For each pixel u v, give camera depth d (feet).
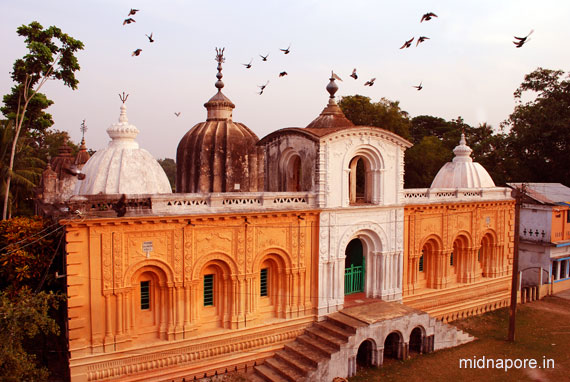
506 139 138.72
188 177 78.33
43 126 100.12
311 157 59.67
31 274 50.16
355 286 67.05
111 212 45.65
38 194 87.76
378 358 56.13
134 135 55.57
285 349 55.88
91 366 45.11
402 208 66.33
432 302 72.08
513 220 84.33
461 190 75.41
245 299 54.24
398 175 65.77
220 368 51.98
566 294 93.56
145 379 47.65
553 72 131.34
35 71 84.99
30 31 83.30
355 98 130.11
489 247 81.71
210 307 53.42
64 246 47.60
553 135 125.90
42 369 38.86
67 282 43.73
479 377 53.98
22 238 51.01
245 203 54.08
